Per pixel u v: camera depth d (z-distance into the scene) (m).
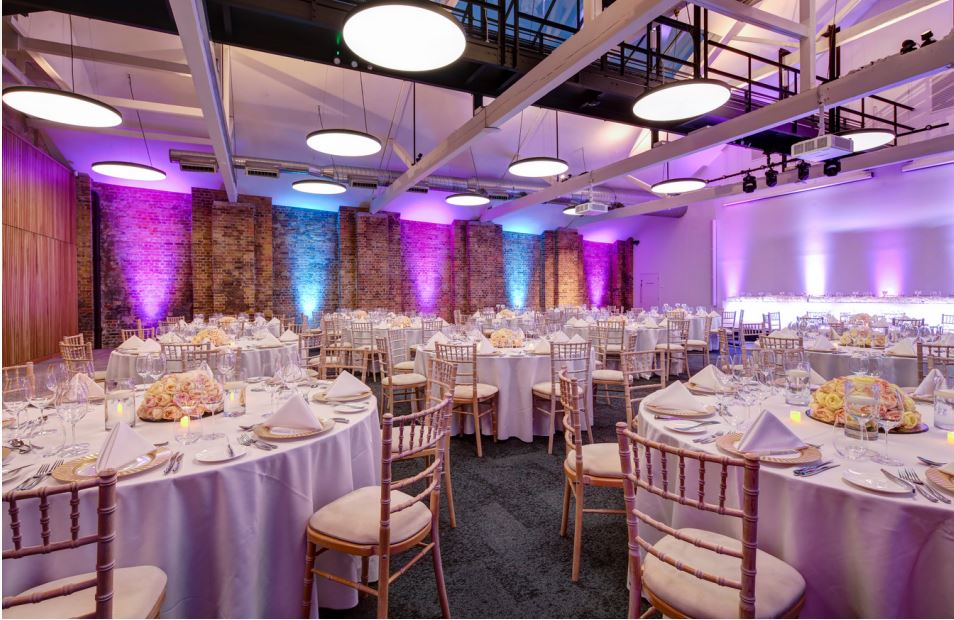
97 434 2.07
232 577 1.69
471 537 2.77
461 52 3.70
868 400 1.79
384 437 1.74
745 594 1.35
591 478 2.44
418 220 13.54
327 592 2.12
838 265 11.79
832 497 1.53
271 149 10.19
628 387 3.20
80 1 4.23
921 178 10.40
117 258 10.09
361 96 9.36
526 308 14.98
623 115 7.50
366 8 3.14
